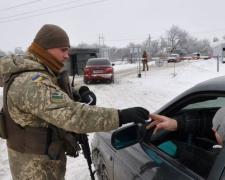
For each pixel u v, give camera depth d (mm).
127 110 1280
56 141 1466
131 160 1740
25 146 1430
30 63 1353
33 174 1447
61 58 1495
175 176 1322
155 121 1667
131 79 13930
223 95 1338
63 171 1621
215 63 15219
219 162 1089
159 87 10148
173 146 1570
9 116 1422
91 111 1260
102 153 2316
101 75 11656
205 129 1657
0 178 3100
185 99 1655
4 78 1433
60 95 1276
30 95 1262
